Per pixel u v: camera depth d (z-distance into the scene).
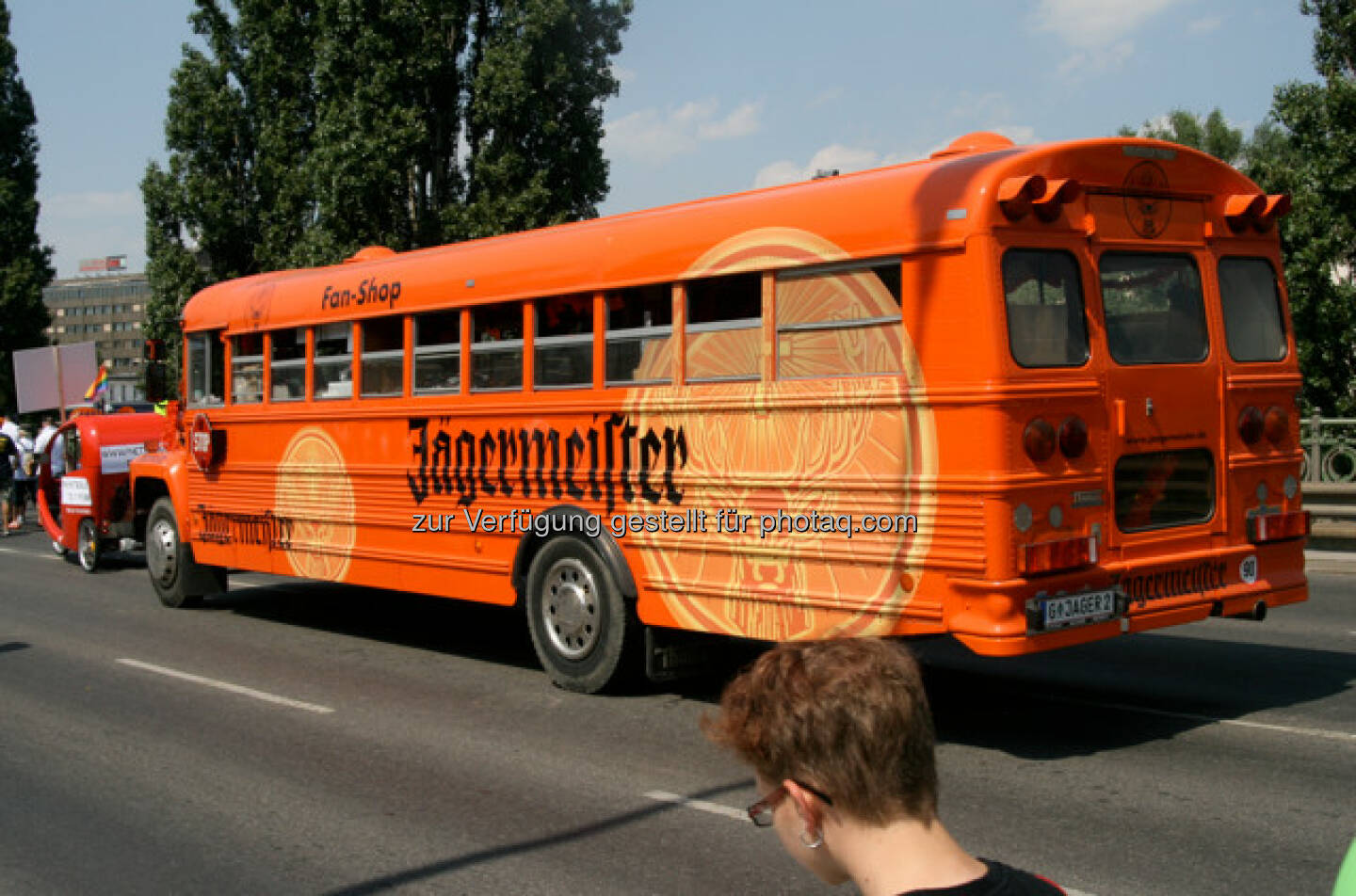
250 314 11.29
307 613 12.09
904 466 6.39
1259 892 4.60
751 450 7.12
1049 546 6.15
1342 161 15.56
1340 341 15.88
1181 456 6.95
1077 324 6.49
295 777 6.46
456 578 9.15
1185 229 7.07
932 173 6.40
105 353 149.75
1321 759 6.34
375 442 9.88
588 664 8.16
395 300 9.64
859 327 6.60
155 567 12.62
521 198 21.59
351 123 21.62
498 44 22.17
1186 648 9.40
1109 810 5.57
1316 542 14.66
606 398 7.97
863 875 1.99
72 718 7.84
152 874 5.11
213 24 27.95
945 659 9.14
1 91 46.59
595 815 5.73
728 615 7.26
